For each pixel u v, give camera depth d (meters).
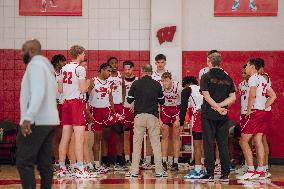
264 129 9.27
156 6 12.21
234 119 12.29
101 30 12.47
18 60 12.35
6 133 11.70
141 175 9.70
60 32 12.45
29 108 5.28
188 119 11.49
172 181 8.75
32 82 5.36
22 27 12.41
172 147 11.17
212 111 8.54
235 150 11.74
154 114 9.48
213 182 8.64
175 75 11.38
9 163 12.02
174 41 12.22
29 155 5.51
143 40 12.48
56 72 9.70
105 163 11.10
